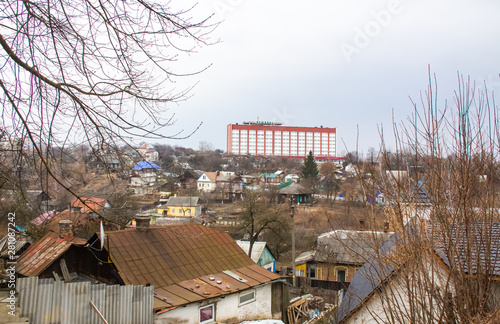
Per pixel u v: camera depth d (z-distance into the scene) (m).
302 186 58.59
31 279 8.60
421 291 4.62
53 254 12.12
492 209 4.63
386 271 5.73
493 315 4.28
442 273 5.21
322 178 75.88
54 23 4.29
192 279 12.77
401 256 4.95
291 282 22.34
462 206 4.57
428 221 4.92
